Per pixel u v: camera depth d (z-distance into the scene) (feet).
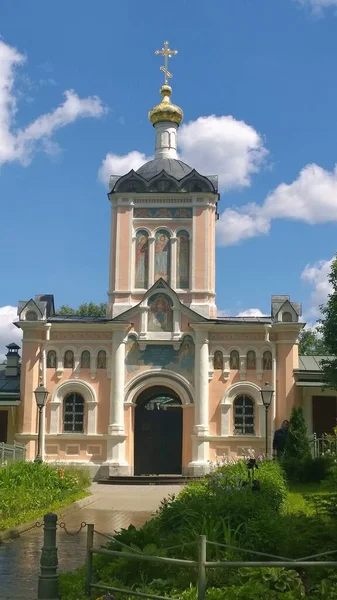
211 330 134.41
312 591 36.83
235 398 132.98
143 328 134.72
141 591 36.76
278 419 130.62
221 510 49.60
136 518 76.54
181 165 149.59
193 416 132.16
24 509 74.13
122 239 139.03
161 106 154.81
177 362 134.00
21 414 132.77
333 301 133.80
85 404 134.21
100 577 40.34
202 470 128.88
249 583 36.22
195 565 31.27
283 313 132.67
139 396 140.97
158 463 138.21
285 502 71.51
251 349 133.90
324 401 133.39
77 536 64.28
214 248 140.26
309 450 116.06
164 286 135.64
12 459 111.86
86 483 113.91
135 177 140.36
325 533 44.14
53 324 135.33
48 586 36.01
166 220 139.54
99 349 135.85
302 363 143.74
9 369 149.48
